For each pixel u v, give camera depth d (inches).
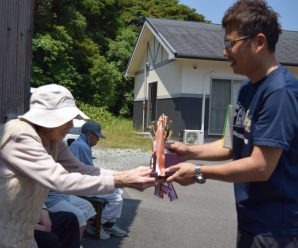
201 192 326.6
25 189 98.0
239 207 89.4
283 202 85.0
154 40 759.7
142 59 832.9
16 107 167.2
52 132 102.6
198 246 203.2
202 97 633.6
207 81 632.4
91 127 201.9
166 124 101.3
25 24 172.1
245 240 88.0
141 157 478.3
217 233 224.7
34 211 102.0
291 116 80.6
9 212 97.2
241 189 89.1
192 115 632.4
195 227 233.6
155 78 750.5
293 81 83.0
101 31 1081.4
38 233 120.7
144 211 262.2
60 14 919.0
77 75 905.5
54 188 95.7
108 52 1040.2
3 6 151.6
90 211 181.6
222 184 362.6
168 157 102.3
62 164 114.7
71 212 150.3
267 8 85.8
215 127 639.8
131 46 1067.9
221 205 287.9
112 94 979.9
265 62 85.7
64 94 103.7
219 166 86.6
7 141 96.3
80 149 188.4
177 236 216.2
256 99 85.2
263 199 85.5
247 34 84.7
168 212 262.8
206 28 771.4
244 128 88.4
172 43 647.1
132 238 209.2
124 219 242.7
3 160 97.3
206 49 638.5
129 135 709.9
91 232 205.2
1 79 152.4
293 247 84.3
